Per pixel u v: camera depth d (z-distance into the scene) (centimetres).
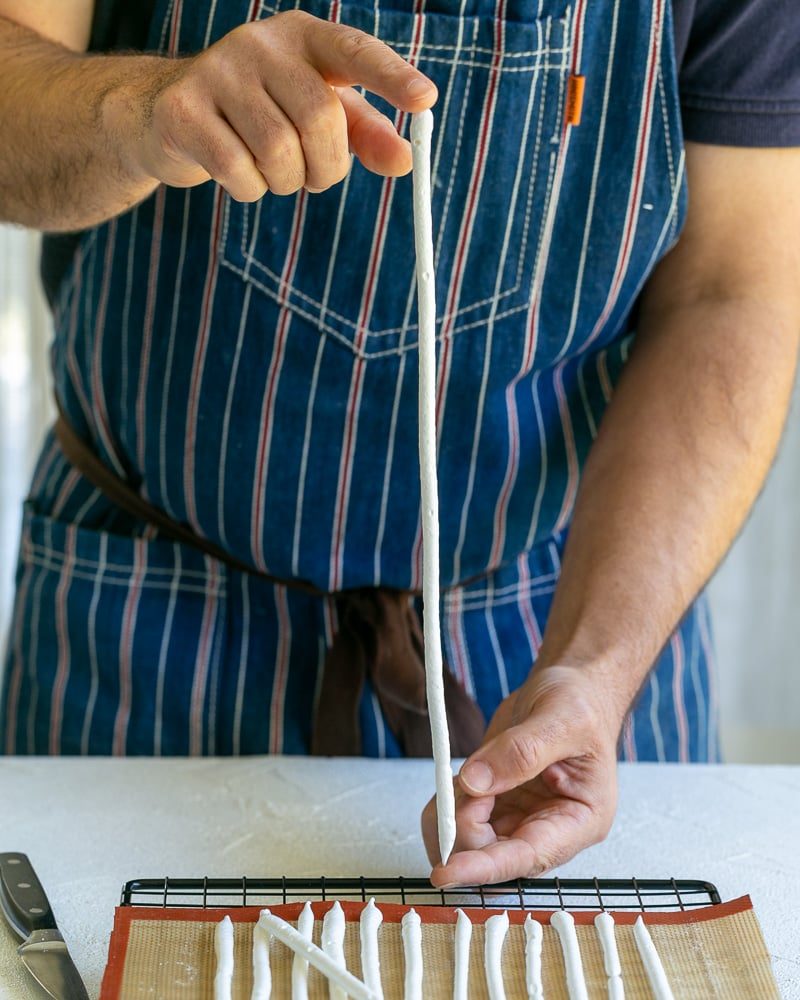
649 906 73
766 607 180
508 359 94
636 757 106
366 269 90
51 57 82
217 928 67
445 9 86
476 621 103
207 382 94
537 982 65
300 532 97
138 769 92
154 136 70
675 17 88
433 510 67
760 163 93
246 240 90
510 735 76
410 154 66
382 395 94
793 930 74
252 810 86
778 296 95
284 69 65
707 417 91
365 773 93
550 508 102
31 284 178
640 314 102
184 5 88
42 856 79
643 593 86
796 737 185
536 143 88
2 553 188
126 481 103
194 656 101
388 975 65
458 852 75
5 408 182
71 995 64
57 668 103
